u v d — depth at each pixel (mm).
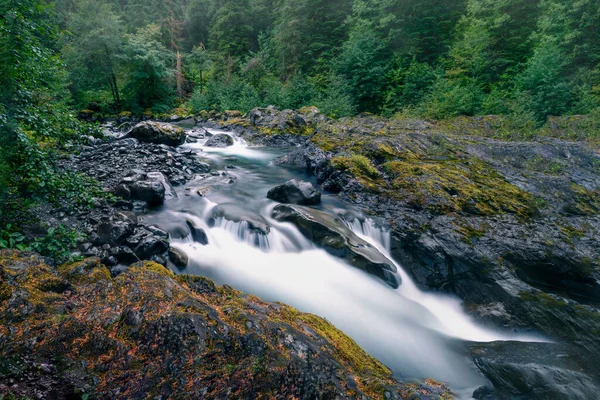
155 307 3102
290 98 26812
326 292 6359
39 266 3527
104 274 3936
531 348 5238
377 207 8984
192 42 52781
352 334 5352
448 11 24719
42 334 2689
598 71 16016
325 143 13203
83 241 5559
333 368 3188
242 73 34562
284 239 7602
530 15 20719
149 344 2787
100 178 9133
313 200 9164
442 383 4410
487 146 11898
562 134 13914
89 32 26328
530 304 5992
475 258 6930
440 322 6141
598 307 6109
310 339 3531
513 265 6902
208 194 9719
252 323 3248
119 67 29672
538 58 16547
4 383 2273
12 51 4082
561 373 4621
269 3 48156
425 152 11711
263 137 19953
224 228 7930
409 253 7539
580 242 7207
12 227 4812
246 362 2809
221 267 6617
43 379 2395
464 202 8500
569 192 9055
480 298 6441
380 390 3227
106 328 2918
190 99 33062
